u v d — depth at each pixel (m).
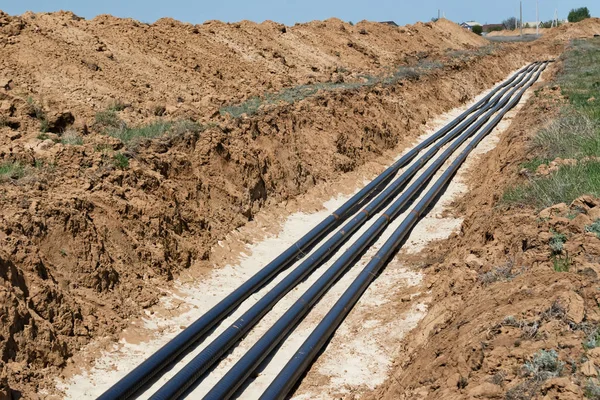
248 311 9.81
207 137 14.05
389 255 12.66
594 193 9.84
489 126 24.61
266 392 7.71
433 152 21.06
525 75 41.47
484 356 6.07
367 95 23.03
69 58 16.89
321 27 36.97
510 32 94.06
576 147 13.33
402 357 8.59
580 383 5.24
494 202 12.09
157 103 16.22
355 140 19.75
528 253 8.30
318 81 25.16
